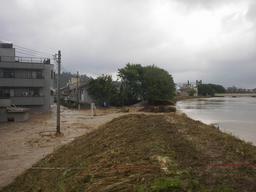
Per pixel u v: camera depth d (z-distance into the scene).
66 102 76.62
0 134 26.38
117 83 72.94
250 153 9.98
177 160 8.55
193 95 174.25
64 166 11.51
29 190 10.43
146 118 19.50
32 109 48.97
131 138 12.79
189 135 12.83
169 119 19.12
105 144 12.77
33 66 47.94
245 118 43.78
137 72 72.75
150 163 8.27
